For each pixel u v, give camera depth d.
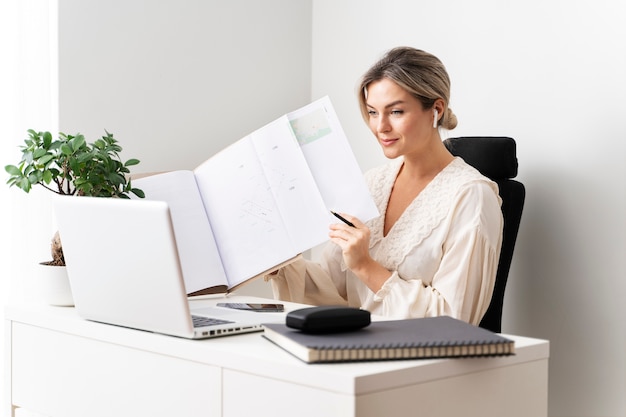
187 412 1.23
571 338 2.20
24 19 2.25
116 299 1.33
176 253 1.20
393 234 1.85
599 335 2.13
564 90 2.20
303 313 1.19
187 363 1.23
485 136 2.37
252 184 1.73
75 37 2.29
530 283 2.30
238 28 2.70
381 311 1.83
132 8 2.41
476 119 2.44
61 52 2.26
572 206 2.19
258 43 2.77
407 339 1.12
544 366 1.26
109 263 1.31
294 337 1.14
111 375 1.37
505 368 1.20
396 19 2.66
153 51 2.47
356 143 2.81
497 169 2.13
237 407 1.15
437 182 1.85
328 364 1.06
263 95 2.79
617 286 2.09
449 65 2.50
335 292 1.98
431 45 2.55
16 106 2.24
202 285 1.67
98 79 2.34
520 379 1.22
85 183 1.59
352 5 2.80
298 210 1.70
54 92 2.28
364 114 1.89
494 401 1.18
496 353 1.12
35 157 1.60
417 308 1.68
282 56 2.85
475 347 1.11
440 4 2.52
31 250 2.29
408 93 1.77
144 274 1.26
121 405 1.35
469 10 2.44
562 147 2.21
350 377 1.00
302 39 2.92
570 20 2.18
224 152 1.78
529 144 2.29
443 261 1.74
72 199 1.33
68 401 1.46
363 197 1.68
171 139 2.53
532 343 1.25
